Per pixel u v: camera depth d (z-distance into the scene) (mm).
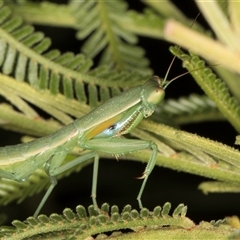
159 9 333
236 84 299
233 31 236
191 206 341
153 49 356
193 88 350
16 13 329
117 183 346
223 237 257
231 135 340
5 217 288
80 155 293
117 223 258
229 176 270
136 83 291
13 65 286
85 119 283
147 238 258
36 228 260
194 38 200
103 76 291
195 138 262
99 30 327
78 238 257
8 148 285
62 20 329
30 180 289
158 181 344
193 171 273
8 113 289
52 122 291
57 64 288
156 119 306
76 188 345
